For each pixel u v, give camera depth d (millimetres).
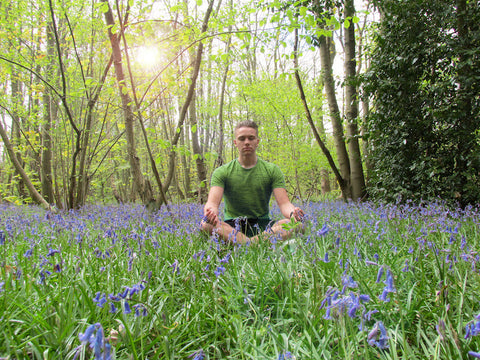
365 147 9656
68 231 3861
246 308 2066
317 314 1694
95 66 8742
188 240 3547
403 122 6906
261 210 4328
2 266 2141
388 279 1287
